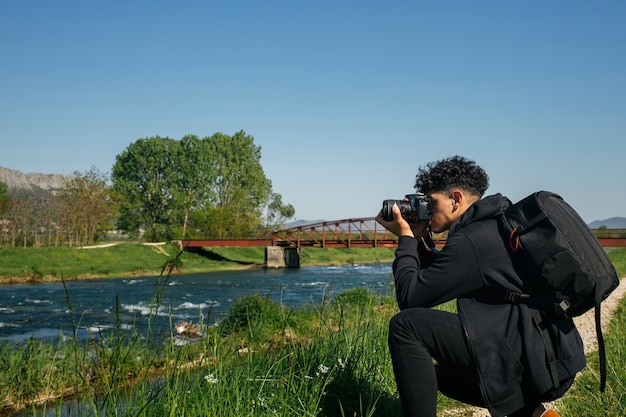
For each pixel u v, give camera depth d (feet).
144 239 267.18
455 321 7.95
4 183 345.92
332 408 11.96
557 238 7.30
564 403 13.80
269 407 11.37
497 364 7.58
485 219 8.09
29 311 76.23
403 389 8.27
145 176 276.00
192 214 254.68
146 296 98.68
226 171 269.23
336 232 203.21
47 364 26.58
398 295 8.45
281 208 297.33
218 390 10.98
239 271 177.68
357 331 15.84
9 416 20.93
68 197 215.31
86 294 102.78
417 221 9.28
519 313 7.65
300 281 130.72
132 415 10.28
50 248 166.61
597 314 7.23
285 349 13.92
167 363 11.07
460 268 7.78
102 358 11.46
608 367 16.66
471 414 14.19
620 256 111.96
